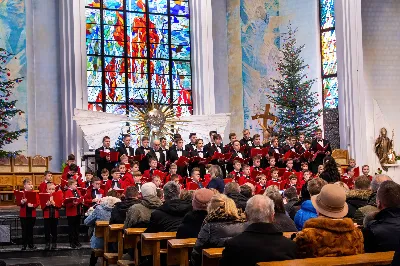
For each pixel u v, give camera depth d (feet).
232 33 85.05
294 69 78.38
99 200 45.93
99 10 78.23
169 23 82.38
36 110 71.36
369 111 84.43
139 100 79.10
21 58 70.23
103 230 32.09
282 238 16.61
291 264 15.25
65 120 71.05
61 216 52.24
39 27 72.43
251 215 16.81
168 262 22.35
